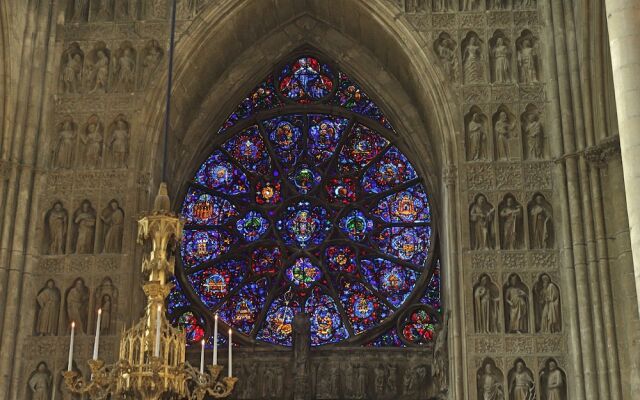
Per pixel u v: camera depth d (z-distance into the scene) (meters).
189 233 31.05
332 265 30.55
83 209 28.30
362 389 28.48
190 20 29.83
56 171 28.64
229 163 31.95
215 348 19.52
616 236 26.20
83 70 29.59
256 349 29.11
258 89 32.56
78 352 26.88
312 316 29.94
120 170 28.58
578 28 28.09
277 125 32.34
